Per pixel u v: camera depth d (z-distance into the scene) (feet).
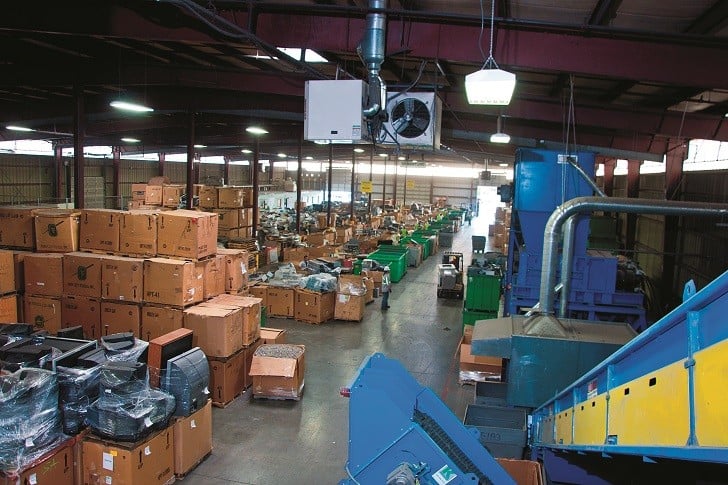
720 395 6.12
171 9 21.38
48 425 16.06
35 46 33.06
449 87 36.32
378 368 12.29
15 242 28.04
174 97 44.19
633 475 16.42
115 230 26.63
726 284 5.95
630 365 9.35
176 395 19.11
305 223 88.63
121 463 16.70
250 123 60.54
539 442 16.76
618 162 62.95
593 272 27.48
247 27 19.79
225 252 29.50
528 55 19.44
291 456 21.27
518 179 28.55
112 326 25.88
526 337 17.39
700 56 18.63
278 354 26.99
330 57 27.96
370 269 53.36
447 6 19.56
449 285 53.21
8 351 17.25
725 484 11.64
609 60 19.08
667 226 41.68
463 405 27.17
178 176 113.70
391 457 10.56
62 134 66.33
